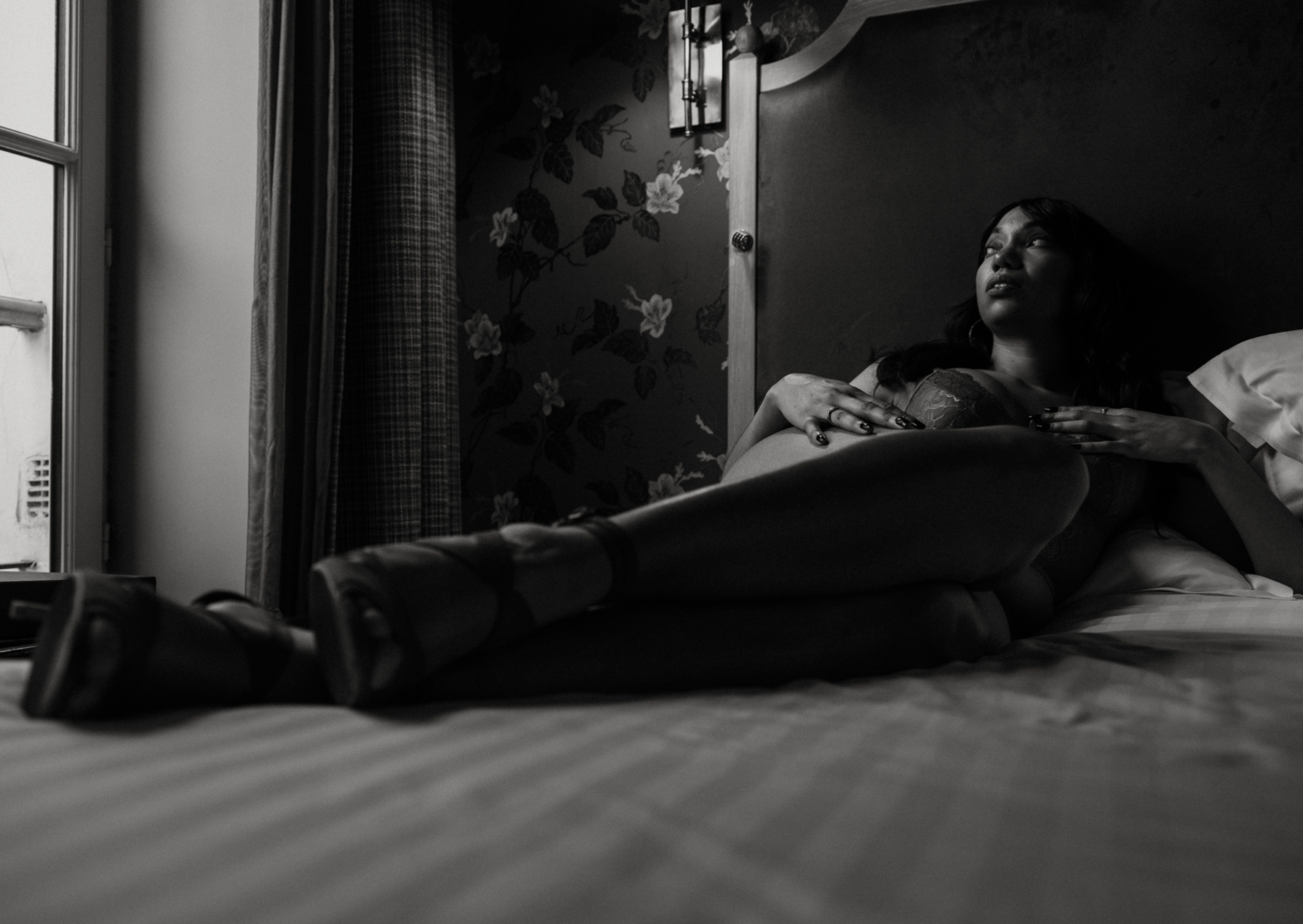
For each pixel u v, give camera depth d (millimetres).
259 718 584
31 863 343
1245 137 1997
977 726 641
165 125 2426
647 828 403
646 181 2455
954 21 2184
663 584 796
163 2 2428
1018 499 949
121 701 570
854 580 877
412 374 2311
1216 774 537
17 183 2256
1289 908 353
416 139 2352
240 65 2367
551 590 719
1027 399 1766
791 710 686
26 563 2283
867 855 386
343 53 2258
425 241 2381
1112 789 497
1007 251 1890
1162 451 1594
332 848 369
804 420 1747
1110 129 2082
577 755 521
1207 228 2021
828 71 2275
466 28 2602
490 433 2547
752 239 2316
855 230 2252
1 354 2223
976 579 989
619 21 2486
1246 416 1758
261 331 2096
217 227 2381
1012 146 2145
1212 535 1698
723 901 336
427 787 453
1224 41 2010
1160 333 2041
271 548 2049
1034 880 370
